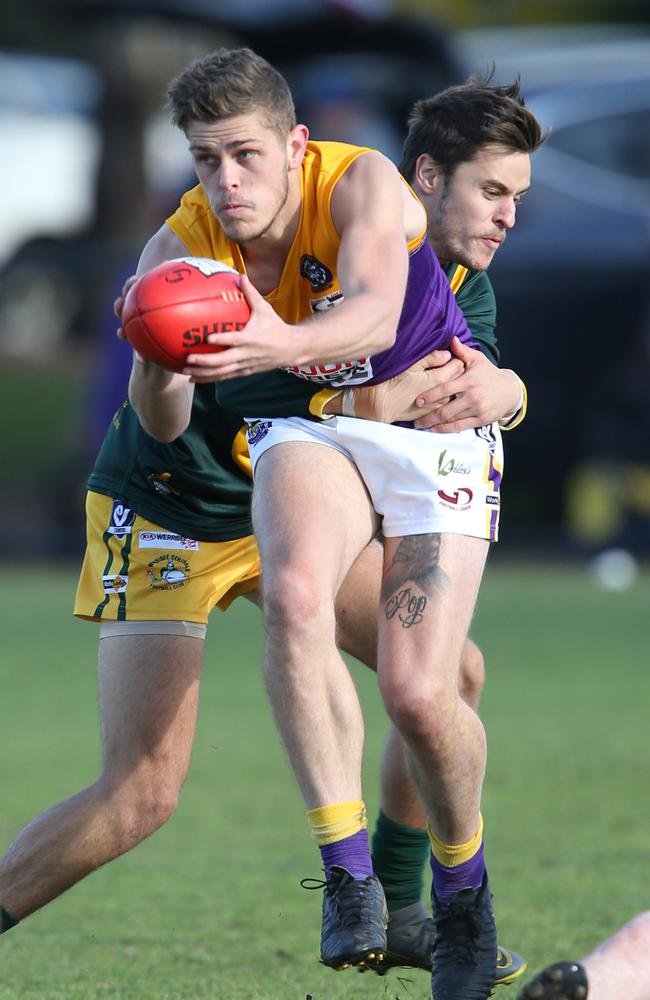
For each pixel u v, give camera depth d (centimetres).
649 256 5400
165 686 1572
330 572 1423
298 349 1316
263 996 1611
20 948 1798
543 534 6147
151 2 7062
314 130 5725
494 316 1722
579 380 5541
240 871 2145
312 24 6128
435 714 1409
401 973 1742
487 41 6288
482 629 4188
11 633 4206
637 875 2070
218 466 1644
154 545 1630
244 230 1419
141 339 1330
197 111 1396
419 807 1627
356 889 1388
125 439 1681
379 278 1381
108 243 9119
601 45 5762
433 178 1638
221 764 2806
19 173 9650
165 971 1705
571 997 1200
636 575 5425
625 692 3388
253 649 4019
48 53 9994
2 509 6856
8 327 9131
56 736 2991
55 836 1545
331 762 1400
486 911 1473
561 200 5478
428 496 1488
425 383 1513
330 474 1489
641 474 5628
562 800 2502
